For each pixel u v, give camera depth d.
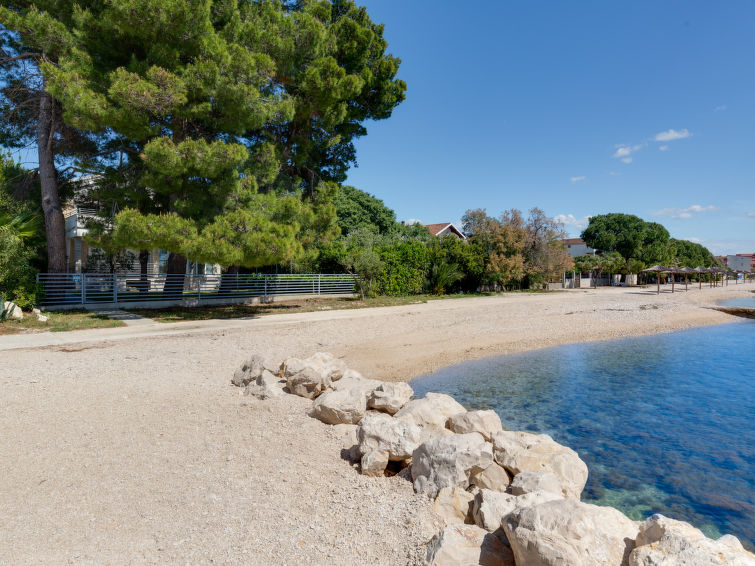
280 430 5.37
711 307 26.72
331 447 4.99
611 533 2.81
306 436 5.23
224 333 13.12
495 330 15.84
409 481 4.25
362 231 33.88
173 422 5.50
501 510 3.32
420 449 4.25
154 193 17.30
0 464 4.28
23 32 14.13
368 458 4.39
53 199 17.44
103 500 3.69
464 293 32.22
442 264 30.17
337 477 4.30
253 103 15.38
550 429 7.00
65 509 3.54
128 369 8.23
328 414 5.66
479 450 4.01
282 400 6.38
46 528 3.28
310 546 3.17
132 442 4.86
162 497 3.76
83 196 19.89
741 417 7.63
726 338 16.39
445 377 10.04
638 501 4.88
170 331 13.23
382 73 22.14
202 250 13.53
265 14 17.98
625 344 14.68
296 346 11.63
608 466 5.73
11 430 5.10
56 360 8.84
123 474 4.14
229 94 14.65
